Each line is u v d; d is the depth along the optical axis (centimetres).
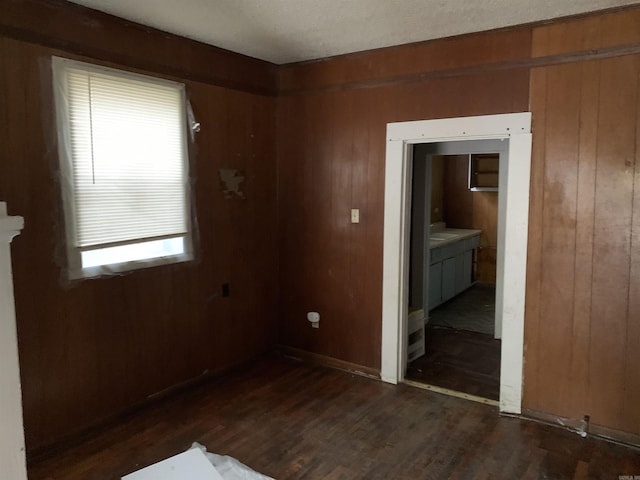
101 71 292
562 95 295
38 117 265
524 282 314
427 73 343
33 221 265
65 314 284
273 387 370
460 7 275
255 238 415
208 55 360
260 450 282
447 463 269
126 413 321
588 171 290
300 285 427
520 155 309
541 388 315
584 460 271
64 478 255
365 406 338
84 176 288
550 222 304
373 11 283
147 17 297
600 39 281
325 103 395
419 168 488
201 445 286
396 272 367
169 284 344
